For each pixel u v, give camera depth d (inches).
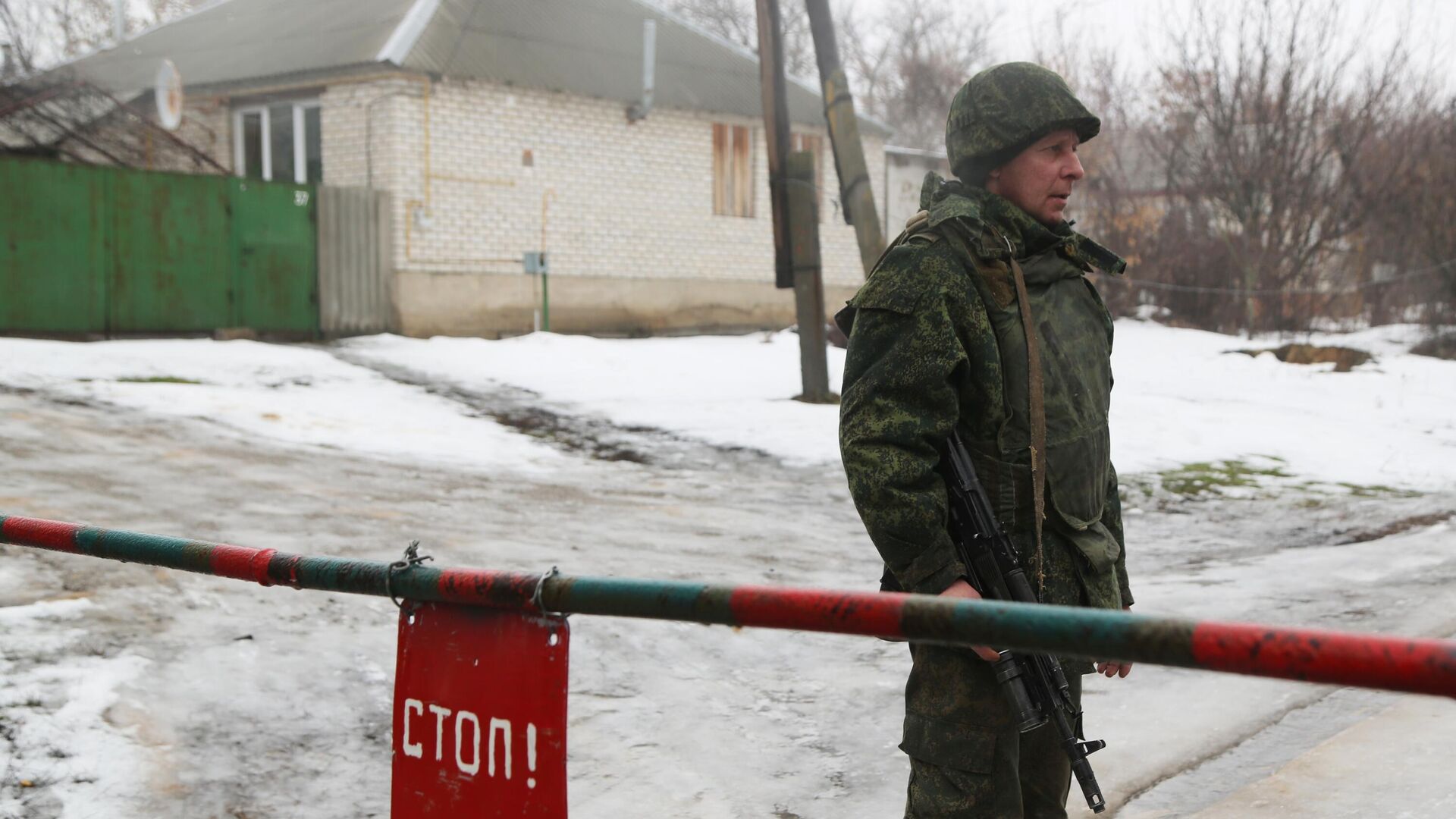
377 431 399.2
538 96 692.7
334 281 621.0
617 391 510.3
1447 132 790.5
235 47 713.0
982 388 88.6
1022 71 92.1
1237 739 158.1
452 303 663.1
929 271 88.0
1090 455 91.7
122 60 752.3
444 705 75.6
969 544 87.7
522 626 72.7
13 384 412.8
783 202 483.8
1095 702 175.2
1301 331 825.5
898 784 145.0
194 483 292.7
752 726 162.9
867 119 867.4
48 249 542.6
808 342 487.5
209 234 584.1
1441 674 47.8
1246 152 819.4
